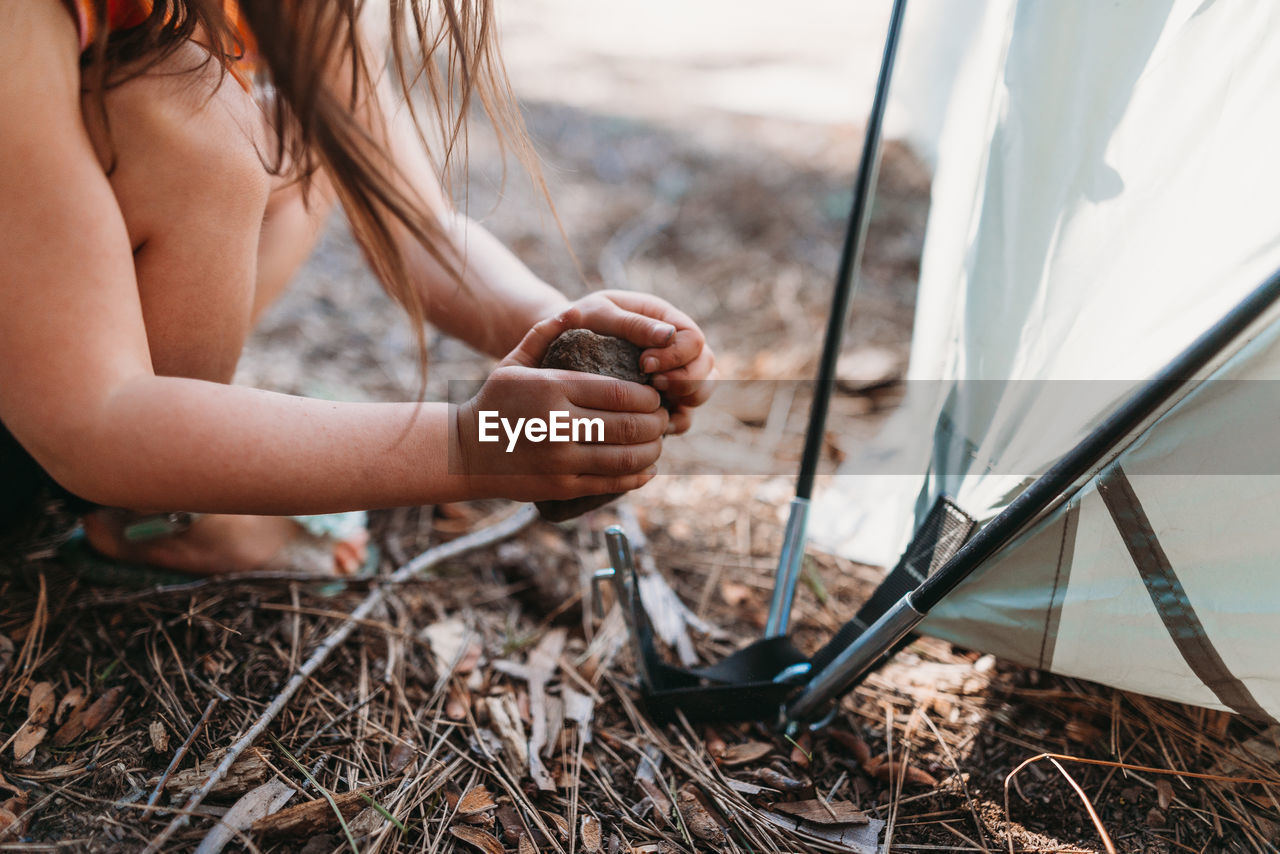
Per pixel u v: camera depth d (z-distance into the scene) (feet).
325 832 1.66
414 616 2.18
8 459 1.94
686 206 4.62
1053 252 1.84
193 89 1.61
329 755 1.80
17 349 1.41
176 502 1.48
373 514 2.52
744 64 6.70
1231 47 1.62
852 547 2.48
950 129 2.17
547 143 5.13
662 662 1.96
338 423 1.54
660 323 1.76
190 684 1.89
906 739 1.93
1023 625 1.81
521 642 2.17
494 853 1.69
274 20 1.40
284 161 1.90
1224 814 1.75
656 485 2.79
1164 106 1.69
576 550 2.49
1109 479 1.70
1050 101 1.82
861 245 2.01
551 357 1.74
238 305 1.79
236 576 2.11
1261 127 1.60
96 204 1.44
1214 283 1.65
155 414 1.43
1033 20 1.83
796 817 1.78
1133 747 1.87
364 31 1.90
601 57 6.66
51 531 2.22
